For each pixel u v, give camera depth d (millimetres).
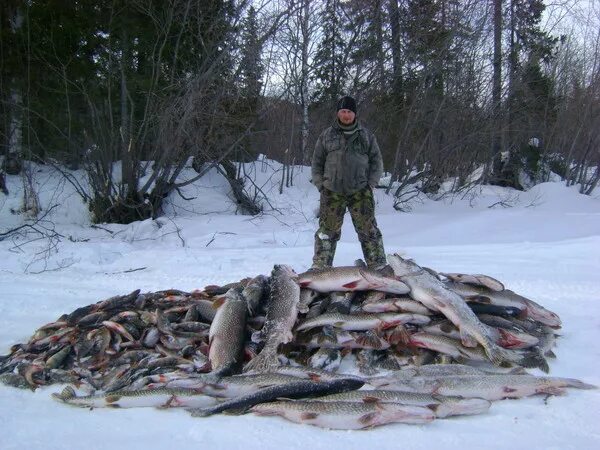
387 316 5043
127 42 15969
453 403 3973
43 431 3883
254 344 5066
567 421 3898
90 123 16594
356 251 11000
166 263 10320
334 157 7371
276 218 15242
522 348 5074
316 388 4152
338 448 3549
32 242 12555
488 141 19391
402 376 4492
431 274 5414
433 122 17891
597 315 6504
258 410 4031
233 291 5238
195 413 4098
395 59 17688
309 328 5168
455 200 18312
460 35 17391
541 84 21219
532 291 7656
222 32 14938
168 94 15836
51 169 17672
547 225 14062
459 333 4965
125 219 15414
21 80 16062
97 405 4316
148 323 5578
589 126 21312
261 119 16969
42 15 16078
